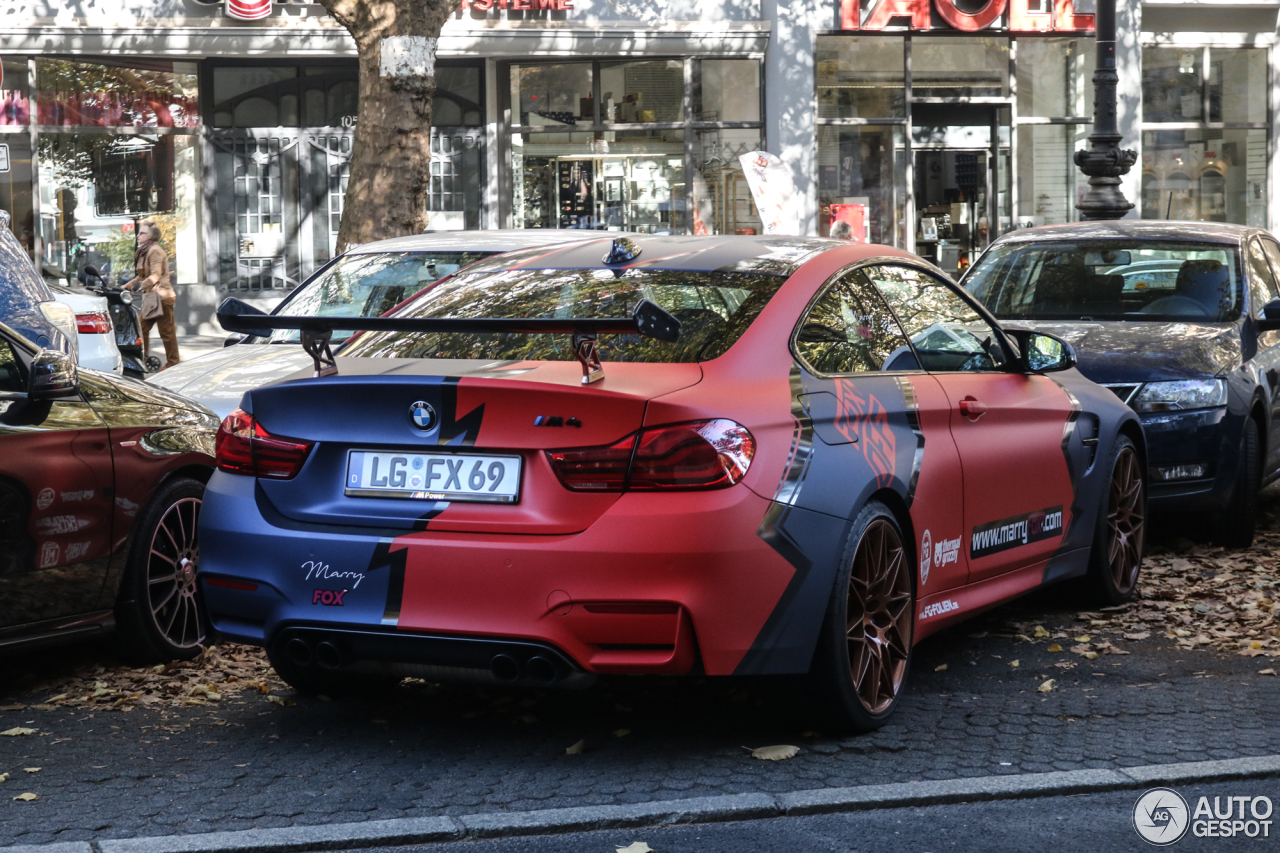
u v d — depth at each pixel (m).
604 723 4.78
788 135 22.09
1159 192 24.11
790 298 4.63
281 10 21.03
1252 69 24.22
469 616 4.03
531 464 4.05
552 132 22.31
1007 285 8.97
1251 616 6.27
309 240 22.48
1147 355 7.69
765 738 4.57
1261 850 3.61
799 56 22.00
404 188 12.67
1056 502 5.86
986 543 5.30
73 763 4.39
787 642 4.18
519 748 4.51
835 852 3.60
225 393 7.39
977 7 22.42
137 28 20.64
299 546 4.21
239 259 22.28
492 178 22.36
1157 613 6.38
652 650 3.98
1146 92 23.92
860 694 4.54
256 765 4.36
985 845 3.64
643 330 3.90
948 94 22.78
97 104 21.28
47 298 7.86
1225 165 24.27
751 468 4.06
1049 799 4.00
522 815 3.80
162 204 21.88
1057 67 23.19
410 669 4.19
